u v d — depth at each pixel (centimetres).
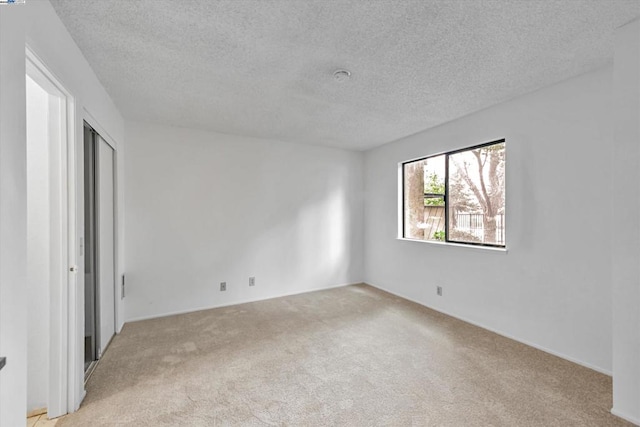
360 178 520
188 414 181
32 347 182
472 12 166
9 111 109
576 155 241
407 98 287
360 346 275
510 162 289
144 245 353
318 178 478
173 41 195
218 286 396
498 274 302
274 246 439
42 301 185
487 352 261
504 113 295
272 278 436
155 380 218
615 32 184
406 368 235
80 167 195
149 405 190
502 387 208
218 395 200
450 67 228
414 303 405
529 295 274
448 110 318
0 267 102
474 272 328
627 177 182
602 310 227
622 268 183
